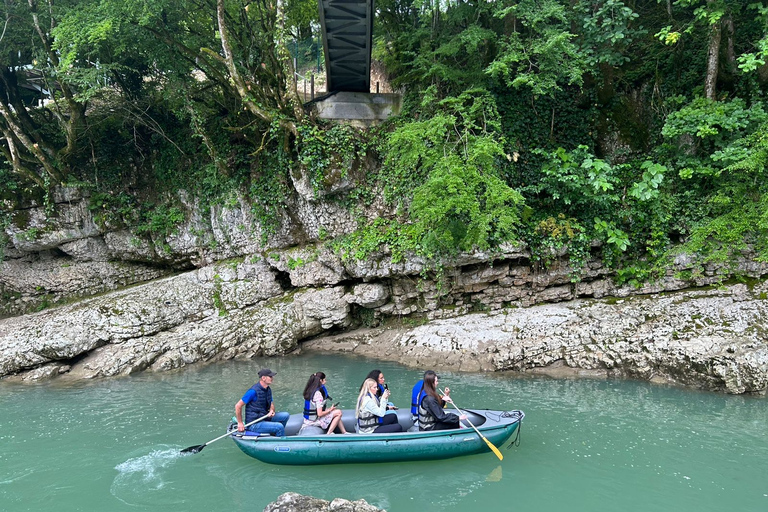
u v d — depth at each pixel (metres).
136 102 16.11
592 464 7.02
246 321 14.09
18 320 13.89
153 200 16.75
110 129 16.69
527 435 7.98
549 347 11.67
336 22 12.44
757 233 11.78
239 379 11.59
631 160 14.10
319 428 7.33
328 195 14.57
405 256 13.80
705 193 12.91
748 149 11.67
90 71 13.12
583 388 10.29
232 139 16.08
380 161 14.72
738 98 12.33
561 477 6.69
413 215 12.43
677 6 13.76
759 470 6.84
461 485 6.50
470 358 12.02
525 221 13.55
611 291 13.03
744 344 10.20
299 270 14.93
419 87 14.48
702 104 12.41
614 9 13.25
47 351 12.26
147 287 14.84
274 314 14.27
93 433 8.41
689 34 13.87
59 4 13.73
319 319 14.47
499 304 13.81
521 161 14.12
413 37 14.59
